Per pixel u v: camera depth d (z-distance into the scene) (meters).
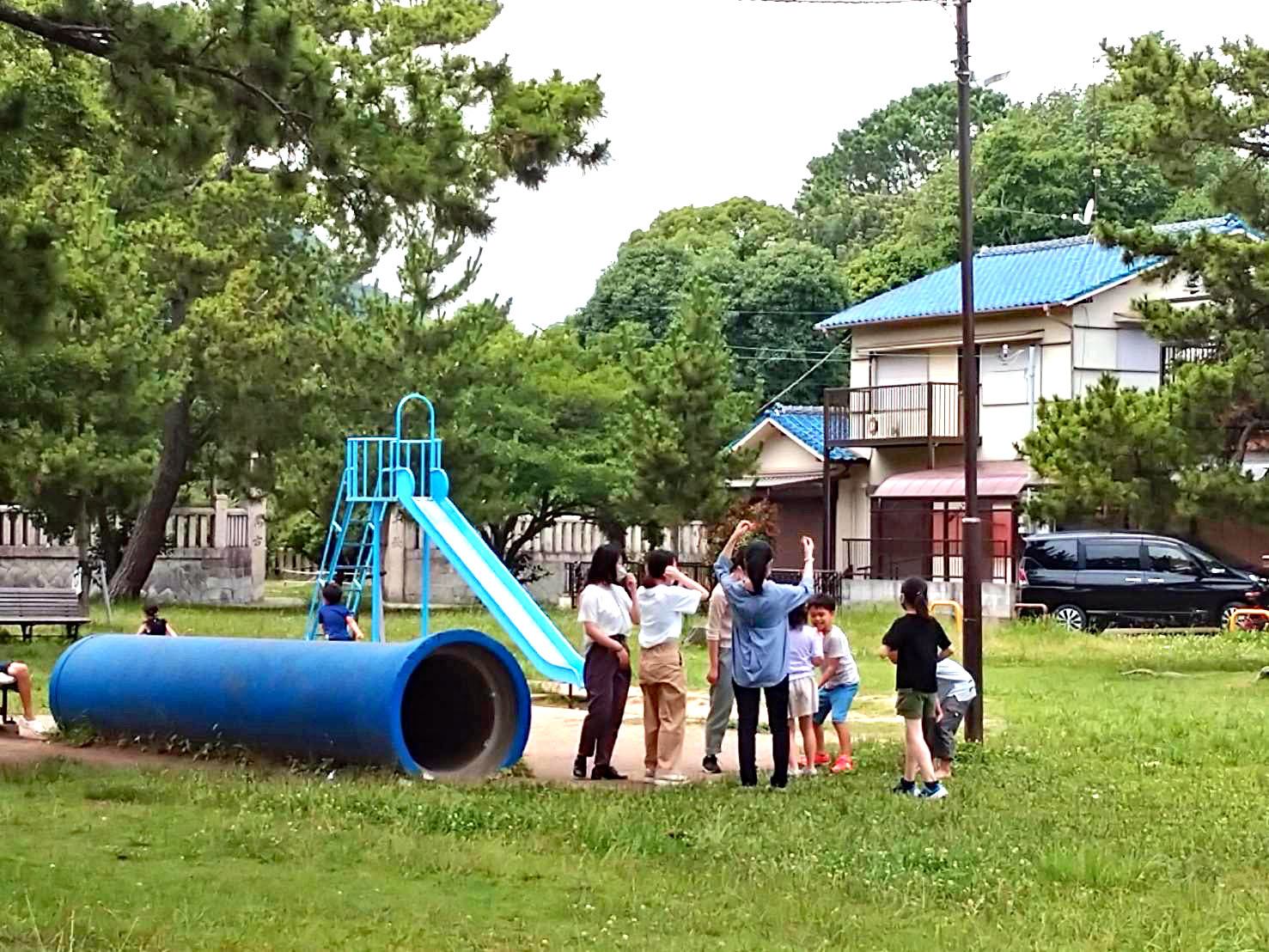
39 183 23.36
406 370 33.88
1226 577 33.06
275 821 10.48
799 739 15.09
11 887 8.21
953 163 66.44
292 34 11.66
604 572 13.60
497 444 36.12
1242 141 24.25
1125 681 22.88
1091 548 33.66
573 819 10.84
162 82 11.66
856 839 10.39
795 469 44.84
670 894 8.66
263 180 31.52
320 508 34.22
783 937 7.76
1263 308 24.27
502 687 13.83
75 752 14.52
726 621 13.88
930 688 12.59
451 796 11.68
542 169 13.03
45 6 12.24
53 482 25.95
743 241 65.19
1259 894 9.00
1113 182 56.62
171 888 8.33
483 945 7.41
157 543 35.72
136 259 25.66
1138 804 12.20
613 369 40.38
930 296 41.41
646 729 13.45
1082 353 38.03
